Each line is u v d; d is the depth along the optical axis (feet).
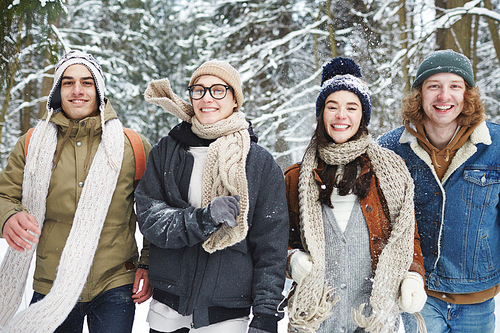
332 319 6.12
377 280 5.85
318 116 6.52
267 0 27.94
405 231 6.04
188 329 6.08
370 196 6.22
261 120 24.91
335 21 26.09
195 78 6.20
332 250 6.17
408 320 7.07
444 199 6.63
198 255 5.70
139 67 41.11
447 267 6.72
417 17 23.03
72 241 6.08
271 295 5.52
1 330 6.51
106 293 6.35
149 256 6.09
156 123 46.03
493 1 22.82
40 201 6.24
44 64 27.02
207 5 38.17
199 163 6.00
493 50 25.62
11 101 31.73
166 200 6.00
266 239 5.76
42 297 6.35
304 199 6.27
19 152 6.48
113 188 6.37
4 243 13.65
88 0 34.42
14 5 14.11
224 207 5.13
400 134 7.36
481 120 6.58
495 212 6.67
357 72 6.64
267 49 25.75
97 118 6.59
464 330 6.80
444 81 6.58
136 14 42.22
